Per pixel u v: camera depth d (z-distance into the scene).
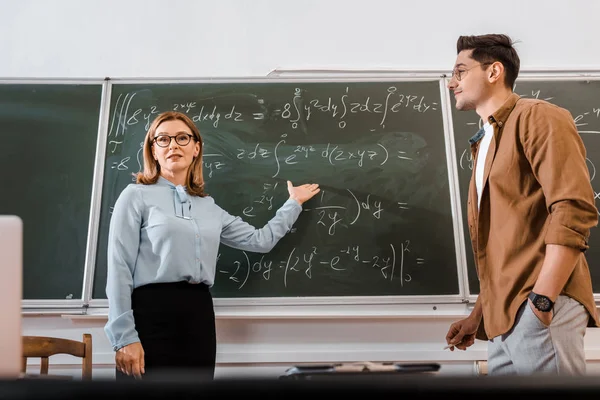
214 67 2.67
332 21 2.73
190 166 2.30
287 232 2.43
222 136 2.54
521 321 1.59
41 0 2.72
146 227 2.04
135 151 2.51
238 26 2.72
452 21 2.73
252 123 2.56
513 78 1.94
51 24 2.71
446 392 0.59
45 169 2.48
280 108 2.58
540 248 1.63
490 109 1.94
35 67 2.65
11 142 2.50
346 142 2.54
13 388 0.61
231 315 2.31
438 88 2.61
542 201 1.67
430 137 2.54
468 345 2.10
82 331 2.33
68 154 2.50
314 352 2.31
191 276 1.99
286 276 2.39
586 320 1.60
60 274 2.37
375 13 2.74
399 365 0.88
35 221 2.42
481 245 1.81
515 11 2.73
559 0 2.73
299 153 2.53
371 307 2.36
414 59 2.69
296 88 2.60
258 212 2.46
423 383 0.60
